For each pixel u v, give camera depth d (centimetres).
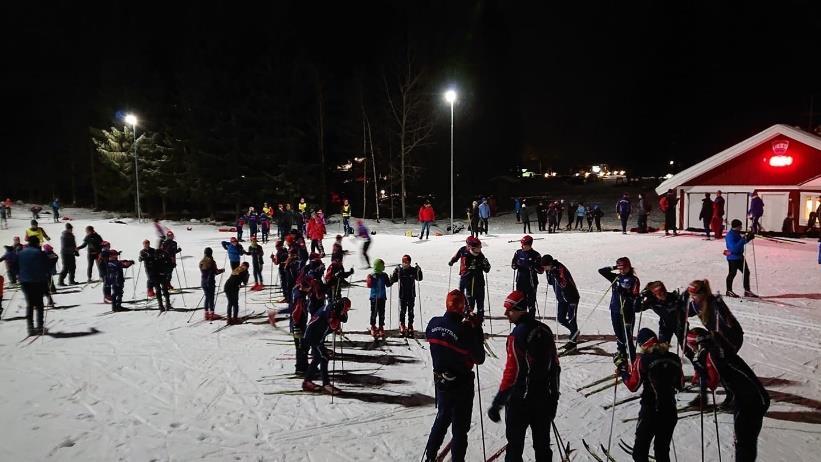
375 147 4512
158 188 4428
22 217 4122
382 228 3653
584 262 1845
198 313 1330
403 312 1071
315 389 809
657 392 512
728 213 2777
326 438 658
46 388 829
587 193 5709
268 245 2698
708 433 654
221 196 4241
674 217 2461
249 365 928
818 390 766
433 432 543
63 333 1150
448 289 1552
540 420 509
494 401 511
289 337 1104
